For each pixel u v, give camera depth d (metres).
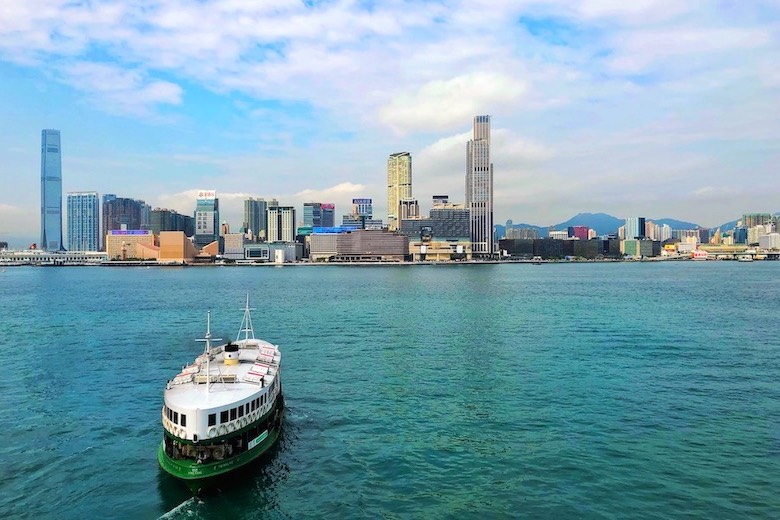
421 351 104.62
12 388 79.62
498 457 54.03
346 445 57.50
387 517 43.44
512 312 166.12
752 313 159.62
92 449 57.03
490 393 75.38
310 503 45.66
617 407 68.62
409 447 56.84
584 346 108.44
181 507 44.81
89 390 78.62
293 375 86.19
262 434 53.59
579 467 51.53
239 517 43.56
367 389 78.06
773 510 43.69
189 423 47.38
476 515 43.56
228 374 57.53
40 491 48.12
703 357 97.44
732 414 65.75
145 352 105.69
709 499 45.44
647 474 49.97
